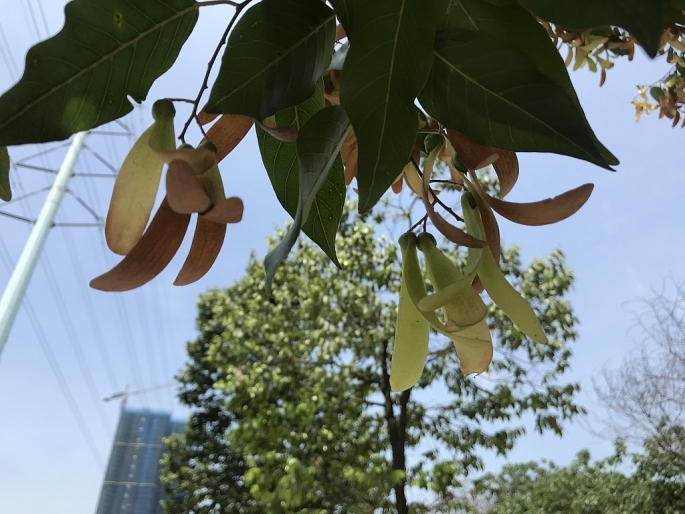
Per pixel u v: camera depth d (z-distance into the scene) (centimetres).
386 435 263
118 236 21
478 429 246
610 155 23
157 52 24
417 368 23
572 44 52
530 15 24
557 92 23
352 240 247
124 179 21
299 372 240
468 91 24
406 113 21
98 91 24
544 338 22
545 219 22
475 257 23
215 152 22
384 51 21
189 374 493
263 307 253
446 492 228
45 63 23
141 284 19
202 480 433
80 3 23
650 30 15
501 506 389
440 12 25
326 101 33
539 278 258
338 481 233
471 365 24
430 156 25
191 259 20
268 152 31
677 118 80
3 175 25
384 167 20
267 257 21
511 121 24
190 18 25
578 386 238
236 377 238
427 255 26
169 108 23
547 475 409
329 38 25
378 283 247
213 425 481
